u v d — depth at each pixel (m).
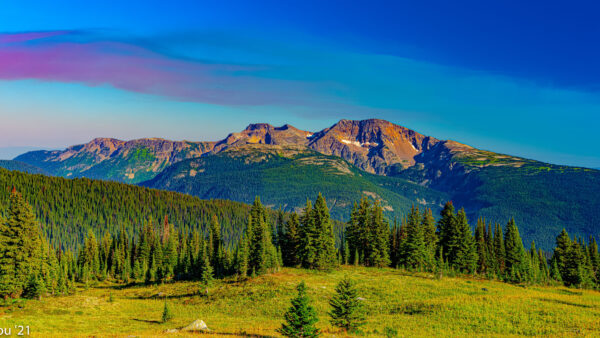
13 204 69.12
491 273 101.00
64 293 85.44
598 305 63.56
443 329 49.19
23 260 68.00
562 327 48.53
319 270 97.81
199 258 111.50
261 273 91.94
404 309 61.34
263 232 96.38
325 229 99.81
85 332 49.06
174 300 80.62
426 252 104.19
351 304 46.78
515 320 51.88
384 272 97.56
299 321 41.00
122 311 69.06
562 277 106.56
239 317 62.78
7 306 61.47
